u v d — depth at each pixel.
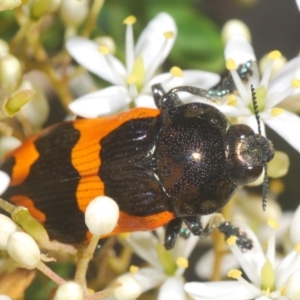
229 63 0.08
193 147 0.07
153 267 0.08
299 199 0.09
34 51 0.08
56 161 0.07
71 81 0.09
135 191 0.07
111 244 0.08
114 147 0.07
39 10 0.08
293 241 0.08
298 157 0.09
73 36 0.08
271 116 0.08
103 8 0.09
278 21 0.10
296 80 0.08
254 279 0.07
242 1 0.10
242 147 0.07
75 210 0.07
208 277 0.09
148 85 0.08
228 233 0.08
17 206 0.07
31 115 0.08
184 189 0.07
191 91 0.08
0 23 0.09
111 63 0.08
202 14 0.10
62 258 0.08
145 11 0.09
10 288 0.07
